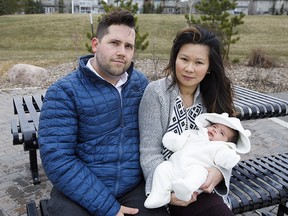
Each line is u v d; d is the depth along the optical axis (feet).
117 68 6.61
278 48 55.88
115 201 6.41
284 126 17.99
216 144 6.76
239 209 7.89
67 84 6.54
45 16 90.17
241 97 12.71
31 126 10.37
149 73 31.53
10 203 10.41
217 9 33.83
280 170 9.43
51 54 47.70
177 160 6.63
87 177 6.39
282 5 183.01
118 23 6.54
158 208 6.56
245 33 70.95
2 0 115.34
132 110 7.22
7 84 27.58
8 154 13.76
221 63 7.22
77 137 6.85
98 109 6.69
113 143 6.93
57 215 6.25
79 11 182.29
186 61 6.95
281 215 9.20
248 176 9.02
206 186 6.42
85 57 7.21
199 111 7.53
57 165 6.23
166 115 7.05
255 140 15.93
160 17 81.66
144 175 6.89
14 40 61.26
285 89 27.27
